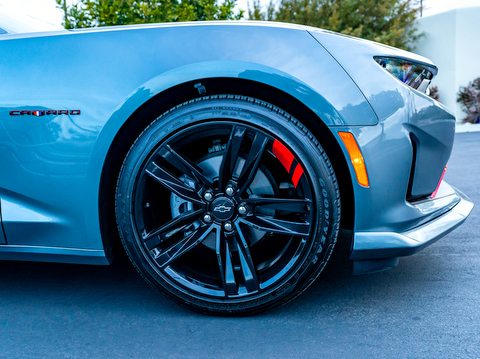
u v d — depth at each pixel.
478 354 1.21
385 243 1.38
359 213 1.37
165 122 1.38
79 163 1.40
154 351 1.31
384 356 1.23
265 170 1.49
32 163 1.44
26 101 1.42
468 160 5.09
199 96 1.41
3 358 1.30
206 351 1.30
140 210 1.42
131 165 1.40
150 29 1.42
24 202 1.50
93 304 1.66
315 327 1.41
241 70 1.33
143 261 1.45
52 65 1.43
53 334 1.44
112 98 1.37
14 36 1.49
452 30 12.89
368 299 1.60
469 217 2.63
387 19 14.66
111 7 4.64
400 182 1.38
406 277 1.78
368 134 1.33
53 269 2.05
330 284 1.74
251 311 1.46
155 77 1.35
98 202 1.42
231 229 1.41
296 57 1.34
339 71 1.34
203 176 1.40
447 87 13.33
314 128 1.38
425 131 1.42
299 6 15.04
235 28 1.39
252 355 1.26
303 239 1.38
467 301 1.54
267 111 1.35
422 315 1.46
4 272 2.04
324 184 1.35
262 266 1.49
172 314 1.55
